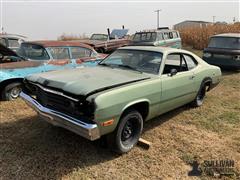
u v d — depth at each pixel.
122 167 3.62
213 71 6.08
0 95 6.16
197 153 4.04
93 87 3.47
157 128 4.91
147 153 3.99
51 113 3.63
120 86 3.71
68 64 6.93
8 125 4.84
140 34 15.29
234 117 5.59
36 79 4.07
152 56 4.70
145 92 3.96
